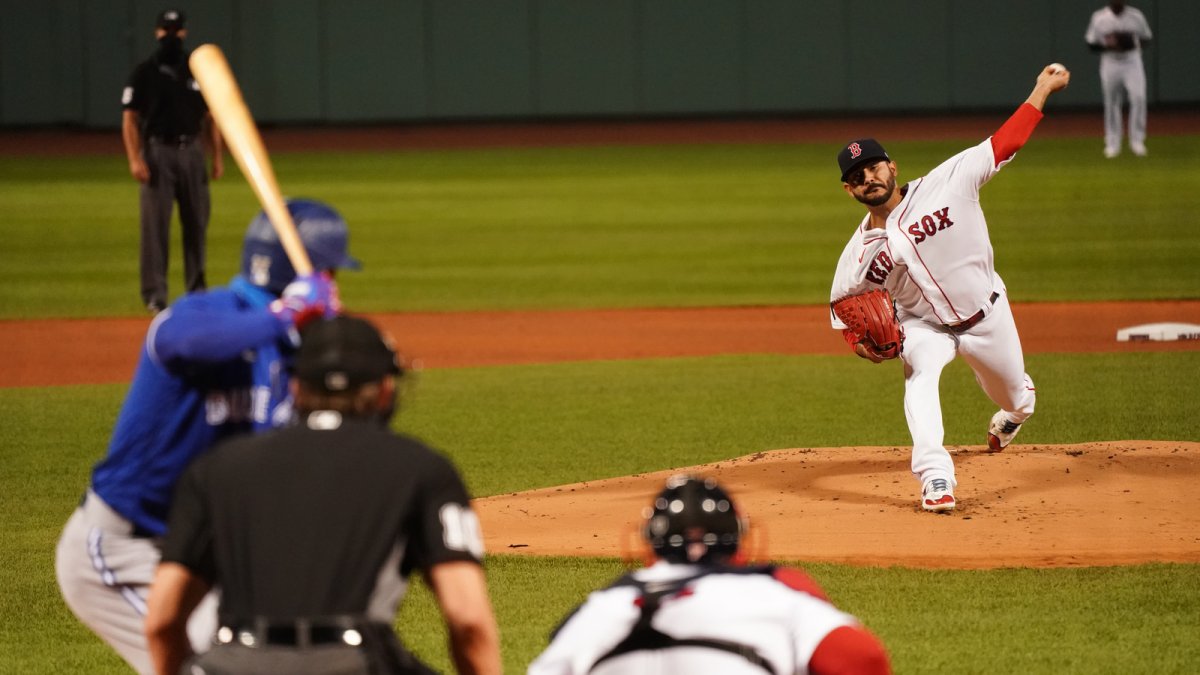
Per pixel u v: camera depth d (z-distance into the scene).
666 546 11.88
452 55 148.75
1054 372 44.31
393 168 114.94
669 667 11.30
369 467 11.90
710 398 41.75
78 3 143.25
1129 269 65.50
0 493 31.48
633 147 128.88
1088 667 19.34
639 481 31.16
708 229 82.50
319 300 13.63
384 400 12.79
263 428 14.13
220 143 54.38
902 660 19.72
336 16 147.62
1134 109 105.12
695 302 61.28
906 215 26.73
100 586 14.73
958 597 22.61
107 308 60.38
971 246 26.84
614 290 64.62
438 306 61.38
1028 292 60.75
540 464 33.66
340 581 11.59
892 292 27.81
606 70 148.88
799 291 63.47
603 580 24.00
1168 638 20.50
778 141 129.00
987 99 144.12
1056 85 26.34
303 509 11.71
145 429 14.26
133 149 51.75
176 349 13.59
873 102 146.25
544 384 44.41
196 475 12.13
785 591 11.59
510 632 21.45
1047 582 23.28
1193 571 23.75
